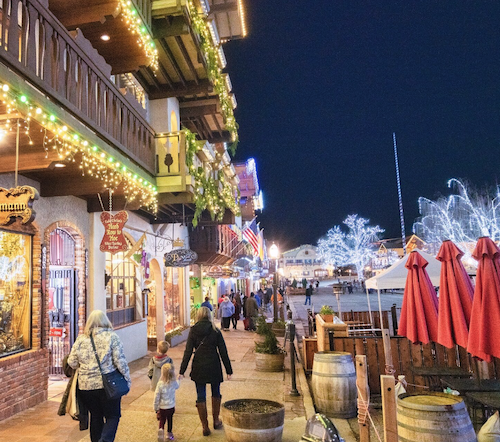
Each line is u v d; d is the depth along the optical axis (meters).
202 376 5.92
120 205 9.63
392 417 3.42
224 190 15.37
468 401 6.05
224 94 14.65
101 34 8.59
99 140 6.91
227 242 20.67
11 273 7.11
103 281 10.18
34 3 5.48
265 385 8.81
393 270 8.16
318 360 6.88
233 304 20.45
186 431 6.08
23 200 5.10
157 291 14.23
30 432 5.99
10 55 4.86
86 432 5.99
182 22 9.91
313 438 3.87
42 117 5.20
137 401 7.62
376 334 11.09
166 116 12.99
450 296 5.54
